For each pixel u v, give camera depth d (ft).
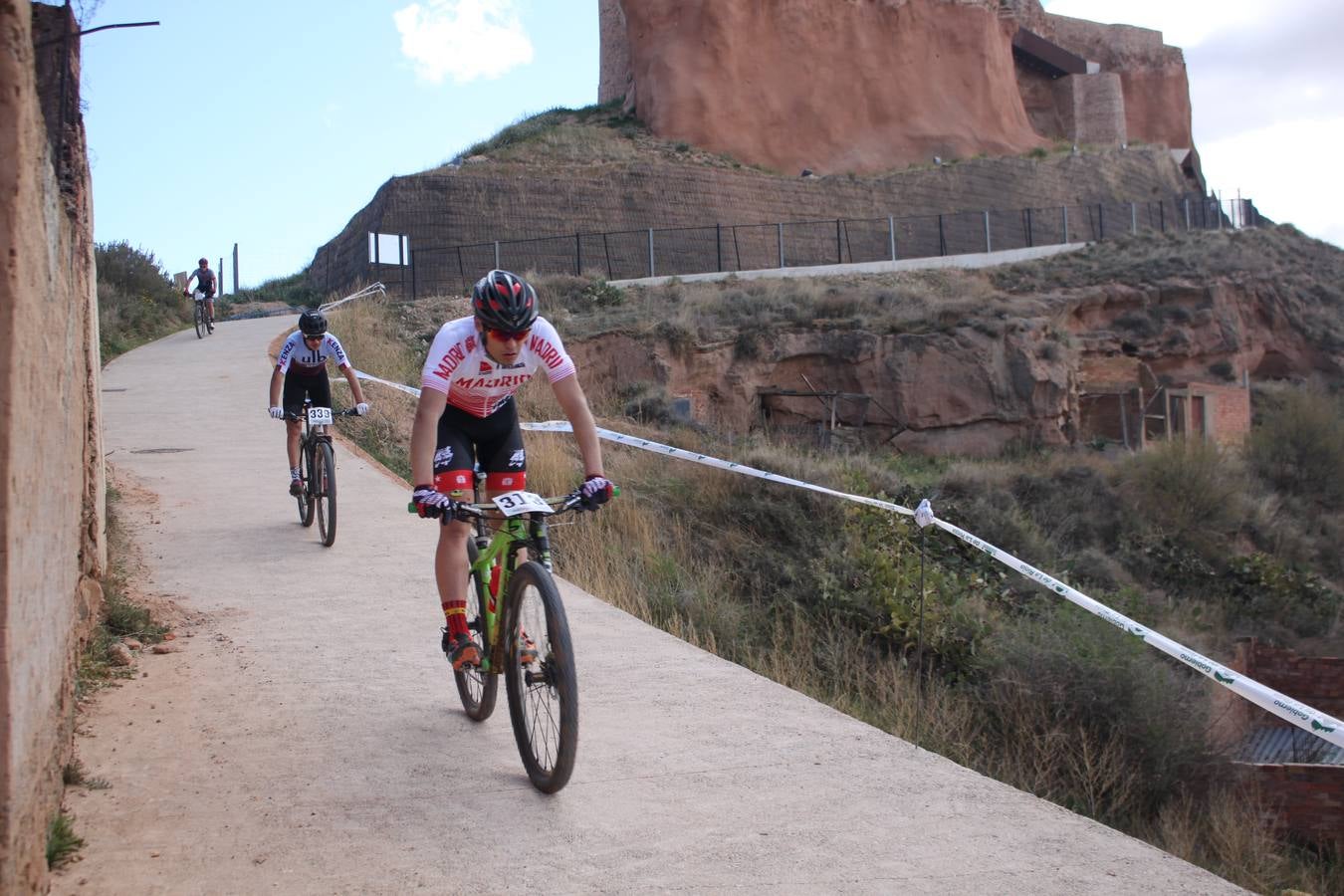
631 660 18.66
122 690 16.31
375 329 72.08
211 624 19.97
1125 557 63.62
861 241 132.36
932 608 33.37
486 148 136.36
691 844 11.77
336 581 23.13
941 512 56.24
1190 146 207.72
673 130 142.00
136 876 10.80
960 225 136.98
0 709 8.23
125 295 84.17
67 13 11.85
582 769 13.83
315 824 12.07
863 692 27.94
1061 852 11.84
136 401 48.78
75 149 13.16
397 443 44.91
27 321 8.86
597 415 66.49
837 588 35.06
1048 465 75.97
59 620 11.32
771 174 138.82
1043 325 95.91
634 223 118.52
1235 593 62.54
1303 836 27.89
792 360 88.84
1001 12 174.81
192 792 12.83
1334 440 84.28
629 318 84.53
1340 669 45.73
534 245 110.01
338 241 120.06
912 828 12.33
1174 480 69.00
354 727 15.12
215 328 83.41
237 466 35.83
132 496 30.76
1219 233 134.82
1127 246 127.34
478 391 13.87
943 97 159.33
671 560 34.73
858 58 153.38
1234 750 30.35
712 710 16.19
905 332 91.09
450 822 12.19
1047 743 24.73
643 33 149.59
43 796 9.96
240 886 10.68
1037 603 40.81
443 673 17.52
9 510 8.19
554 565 30.17
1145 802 24.50
